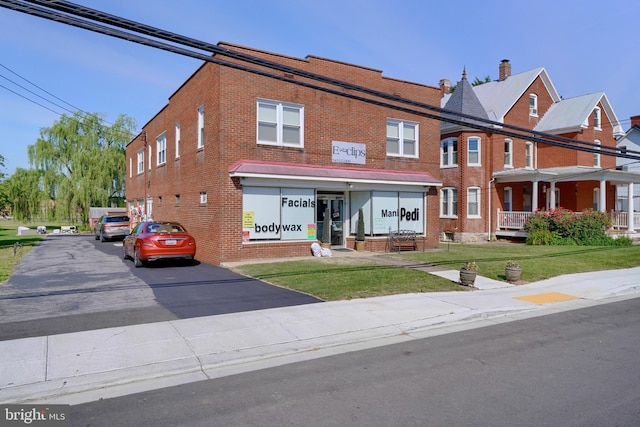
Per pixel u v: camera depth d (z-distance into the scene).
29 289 10.41
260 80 15.62
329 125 17.22
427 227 19.83
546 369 5.68
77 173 40.09
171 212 20.78
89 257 17.62
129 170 33.72
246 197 15.19
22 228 39.81
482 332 7.63
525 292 11.01
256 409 4.52
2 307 8.58
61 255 18.44
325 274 12.30
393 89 19.03
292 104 16.34
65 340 6.51
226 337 6.86
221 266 14.26
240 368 5.84
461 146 26.45
